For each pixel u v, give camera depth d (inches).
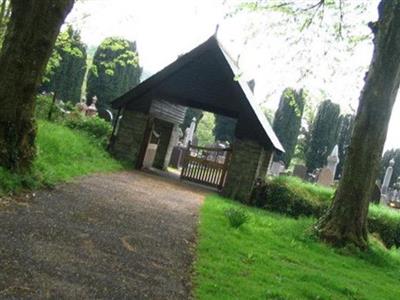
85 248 221.8
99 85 1427.2
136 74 1523.1
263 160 759.1
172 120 880.3
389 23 447.2
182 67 726.5
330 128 1659.7
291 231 437.7
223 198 663.8
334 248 419.8
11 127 314.8
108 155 698.8
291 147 1582.2
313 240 426.9
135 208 358.6
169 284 206.7
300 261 330.6
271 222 479.5
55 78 1321.4
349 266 361.4
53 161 428.8
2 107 312.3
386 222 660.1
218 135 1732.3
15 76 315.0
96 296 170.1
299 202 684.7
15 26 316.5
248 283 234.7
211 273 237.6
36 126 337.4
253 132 697.0
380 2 467.8
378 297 279.4
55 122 700.0
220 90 716.0
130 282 194.9
